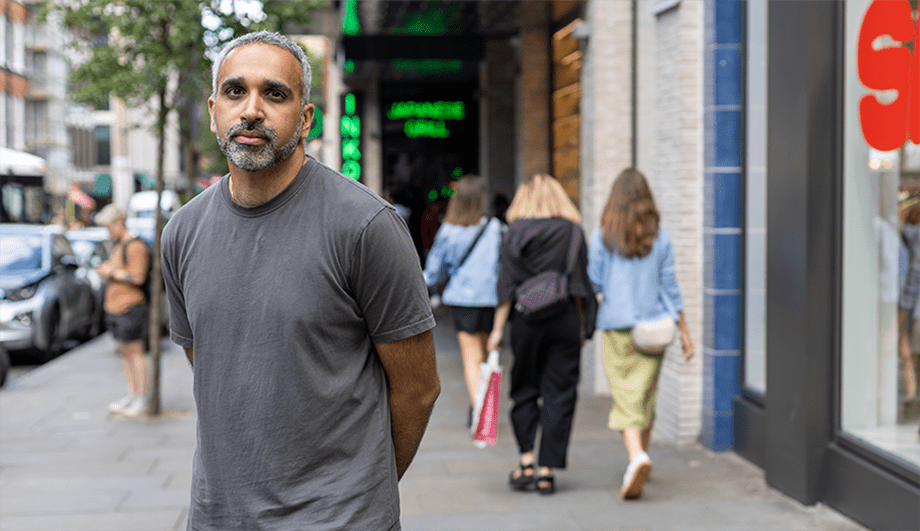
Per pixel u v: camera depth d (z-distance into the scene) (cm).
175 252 217
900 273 466
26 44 4338
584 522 485
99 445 700
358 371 210
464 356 688
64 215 3897
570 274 525
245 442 204
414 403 223
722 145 616
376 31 1345
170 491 566
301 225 205
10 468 627
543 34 1134
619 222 517
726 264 618
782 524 475
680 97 636
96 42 794
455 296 677
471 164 2075
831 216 494
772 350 534
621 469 591
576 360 535
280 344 202
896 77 459
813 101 494
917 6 441
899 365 468
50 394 932
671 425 659
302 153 212
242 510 205
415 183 2070
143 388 823
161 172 816
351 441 209
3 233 1241
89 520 508
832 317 498
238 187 209
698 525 476
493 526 481
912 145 450
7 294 1152
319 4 782
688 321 641
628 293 518
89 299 1373
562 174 1042
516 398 548
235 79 197
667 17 659
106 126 4897
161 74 749
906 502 429
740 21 612
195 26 739
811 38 494
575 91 962
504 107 1538
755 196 599
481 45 1425
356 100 1970
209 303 207
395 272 206
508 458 630
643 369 525
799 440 506
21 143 4253
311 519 203
